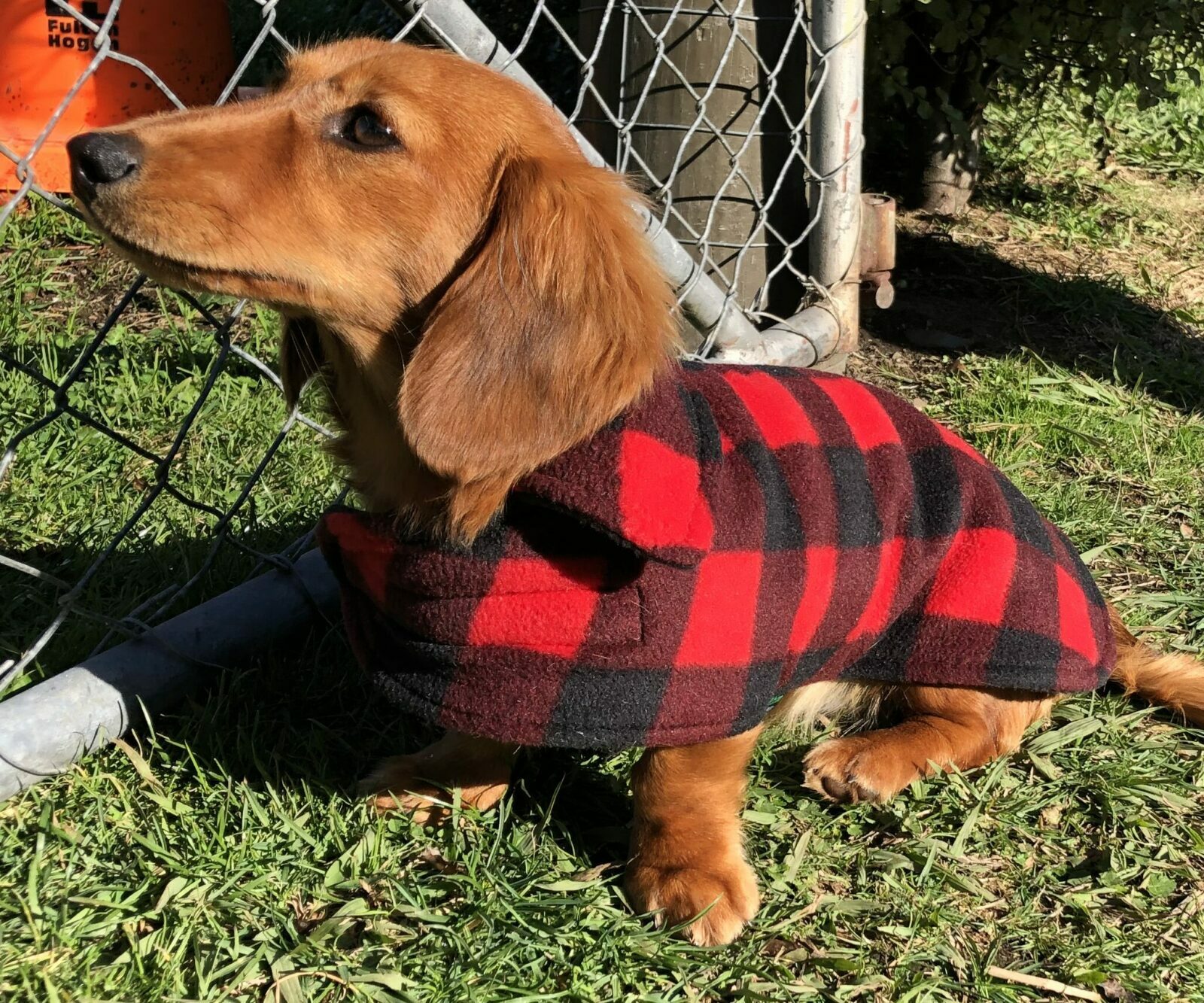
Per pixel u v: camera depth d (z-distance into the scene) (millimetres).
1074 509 782
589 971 430
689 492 421
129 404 744
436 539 432
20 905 414
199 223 416
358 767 530
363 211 435
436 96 440
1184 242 1361
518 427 408
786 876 486
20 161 419
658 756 473
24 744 470
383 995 410
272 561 595
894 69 1178
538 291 414
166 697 528
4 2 931
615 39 777
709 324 718
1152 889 497
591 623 419
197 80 1043
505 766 519
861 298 880
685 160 787
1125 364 1033
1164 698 606
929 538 525
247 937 432
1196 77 1285
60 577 594
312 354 512
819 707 591
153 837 460
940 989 441
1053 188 1483
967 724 563
